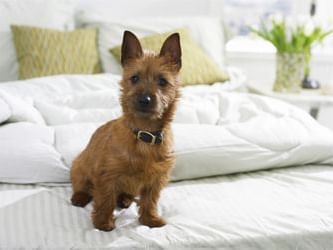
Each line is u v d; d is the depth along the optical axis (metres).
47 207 1.14
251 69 2.79
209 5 2.66
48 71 2.06
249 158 1.32
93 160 1.13
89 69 2.15
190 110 1.56
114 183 1.10
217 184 1.29
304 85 2.46
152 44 2.15
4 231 1.03
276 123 1.44
